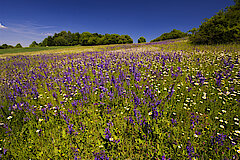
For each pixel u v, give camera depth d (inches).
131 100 184.4
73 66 431.8
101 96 187.3
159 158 112.0
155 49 751.1
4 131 139.6
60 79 291.7
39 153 120.4
